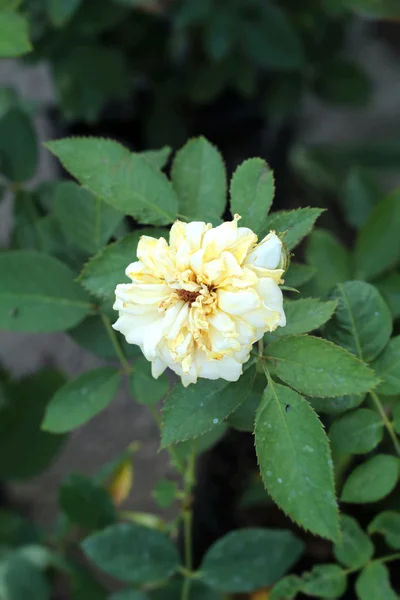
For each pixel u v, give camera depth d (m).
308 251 0.58
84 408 0.50
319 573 0.49
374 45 1.06
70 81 0.78
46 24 0.74
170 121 0.87
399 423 0.46
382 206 0.59
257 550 0.53
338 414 0.47
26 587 0.62
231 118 0.90
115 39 0.82
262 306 0.39
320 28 0.84
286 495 0.40
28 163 0.60
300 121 1.00
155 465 0.81
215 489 0.65
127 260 0.45
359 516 0.54
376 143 0.96
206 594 0.55
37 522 0.80
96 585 0.64
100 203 0.52
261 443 0.41
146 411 0.84
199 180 0.48
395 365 0.46
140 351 0.51
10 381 0.66
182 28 0.82
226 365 0.40
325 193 0.95
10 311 0.50
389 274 0.59
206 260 0.40
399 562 0.57
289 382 0.42
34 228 0.60
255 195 0.44
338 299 0.47
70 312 0.51
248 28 0.76
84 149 0.46
